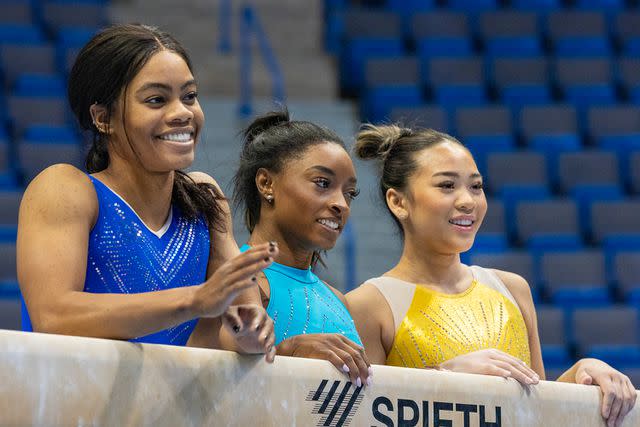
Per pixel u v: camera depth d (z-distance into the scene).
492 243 20.59
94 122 5.60
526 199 22.12
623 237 21.58
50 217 5.12
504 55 27.62
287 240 7.02
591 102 26.36
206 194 5.97
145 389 4.48
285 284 6.88
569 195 22.94
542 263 20.00
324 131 7.14
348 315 7.23
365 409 5.04
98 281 5.34
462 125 24.30
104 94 5.49
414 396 5.18
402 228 8.19
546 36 28.62
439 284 7.84
